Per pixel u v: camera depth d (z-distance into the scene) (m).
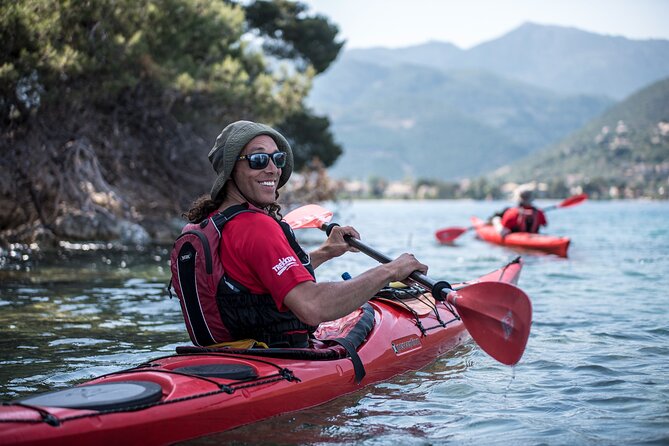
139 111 14.17
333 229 4.06
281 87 16.78
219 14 15.48
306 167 21.50
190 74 13.99
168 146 15.19
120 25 12.24
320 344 3.81
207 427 2.94
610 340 5.16
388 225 27.11
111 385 2.95
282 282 3.10
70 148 13.31
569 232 20.28
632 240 16.30
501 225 13.91
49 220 14.13
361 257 11.70
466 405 3.61
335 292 3.15
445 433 3.18
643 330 5.51
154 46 13.51
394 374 4.06
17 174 12.66
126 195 15.78
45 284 8.09
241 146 3.28
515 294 3.25
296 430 3.14
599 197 149.25
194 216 3.47
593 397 3.76
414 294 5.07
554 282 8.46
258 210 3.27
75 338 5.23
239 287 3.26
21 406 2.64
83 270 9.43
